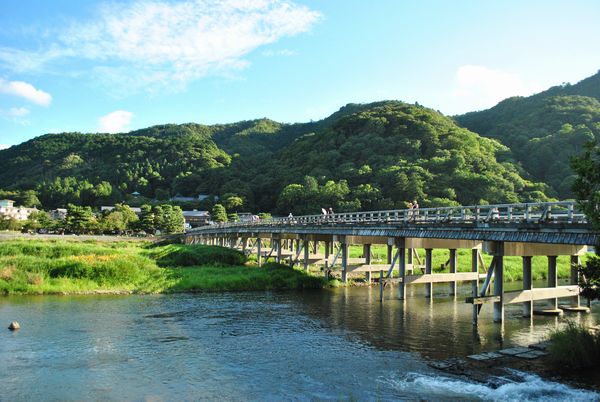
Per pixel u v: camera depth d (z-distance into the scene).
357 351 20.73
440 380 16.67
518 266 50.03
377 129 138.75
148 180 188.12
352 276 46.50
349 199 104.44
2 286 35.09
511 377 16.50
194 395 15.69
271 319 27.56
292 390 16.06
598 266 17.45
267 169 166.88
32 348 20.89
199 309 30.52
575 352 17.39
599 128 120.25
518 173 106.50
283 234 51.06
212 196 155.62
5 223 105.00
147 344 21.77
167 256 54.28
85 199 166.88
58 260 41.34
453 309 30.97
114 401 15.16
